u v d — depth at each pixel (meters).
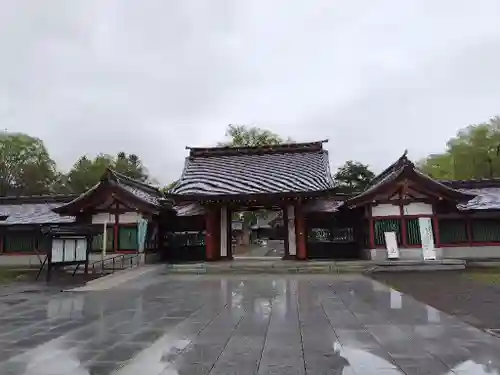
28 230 27.70
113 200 25.30
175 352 6.75
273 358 6.34
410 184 23.05
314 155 28.62
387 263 20.75
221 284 16.53
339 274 19.62
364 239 24.91
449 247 24.84
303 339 7.49
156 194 31.91
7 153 53.91
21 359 6.46
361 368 5.84
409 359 6.25
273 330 8.24
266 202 24.55
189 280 18.23
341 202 27.25
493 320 9.04
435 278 17.45
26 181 54.50
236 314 10.02
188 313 10.26
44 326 8.91
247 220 65.31
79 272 21.20
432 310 10.28
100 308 11.20
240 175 26.50
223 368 5.89
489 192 27.50
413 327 8.41
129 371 5.82
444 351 6.66
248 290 14.52
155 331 8.30
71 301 12.50
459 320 9.05
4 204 31.70
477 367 5.86
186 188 24.91
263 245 60.50
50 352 6.84
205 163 28.91
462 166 48.31
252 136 49.50
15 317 9.99
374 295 12.94
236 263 22.84
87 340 7.63
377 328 8.34
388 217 23.39
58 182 60.72
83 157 67.44
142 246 24.00
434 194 22.94
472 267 21.56
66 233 18.95
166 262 25.11
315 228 26.86
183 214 27.31
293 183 24.52
